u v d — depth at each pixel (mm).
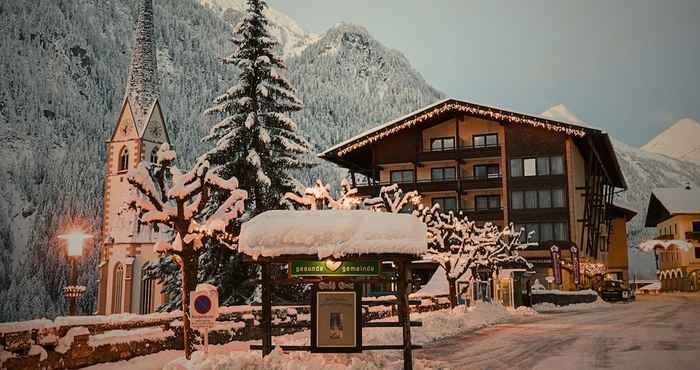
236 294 31797
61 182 166875
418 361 14367
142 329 15281
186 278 14305
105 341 13711
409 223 12672
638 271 135625
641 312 38000
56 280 133750
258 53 35750
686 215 89750
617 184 76062
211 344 17656
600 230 69688
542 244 56812
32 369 11578
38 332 11938
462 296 37469
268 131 35031
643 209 178750
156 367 13641
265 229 12516
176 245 14031
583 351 17828
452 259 32500
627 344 19609
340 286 12812
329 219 12492
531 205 58156
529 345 19578
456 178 62156
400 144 62156
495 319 31422
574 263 55344
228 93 35062
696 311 38000
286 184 34625
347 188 26906
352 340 12680
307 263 12891
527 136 59094
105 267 86062
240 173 33031
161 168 14922
